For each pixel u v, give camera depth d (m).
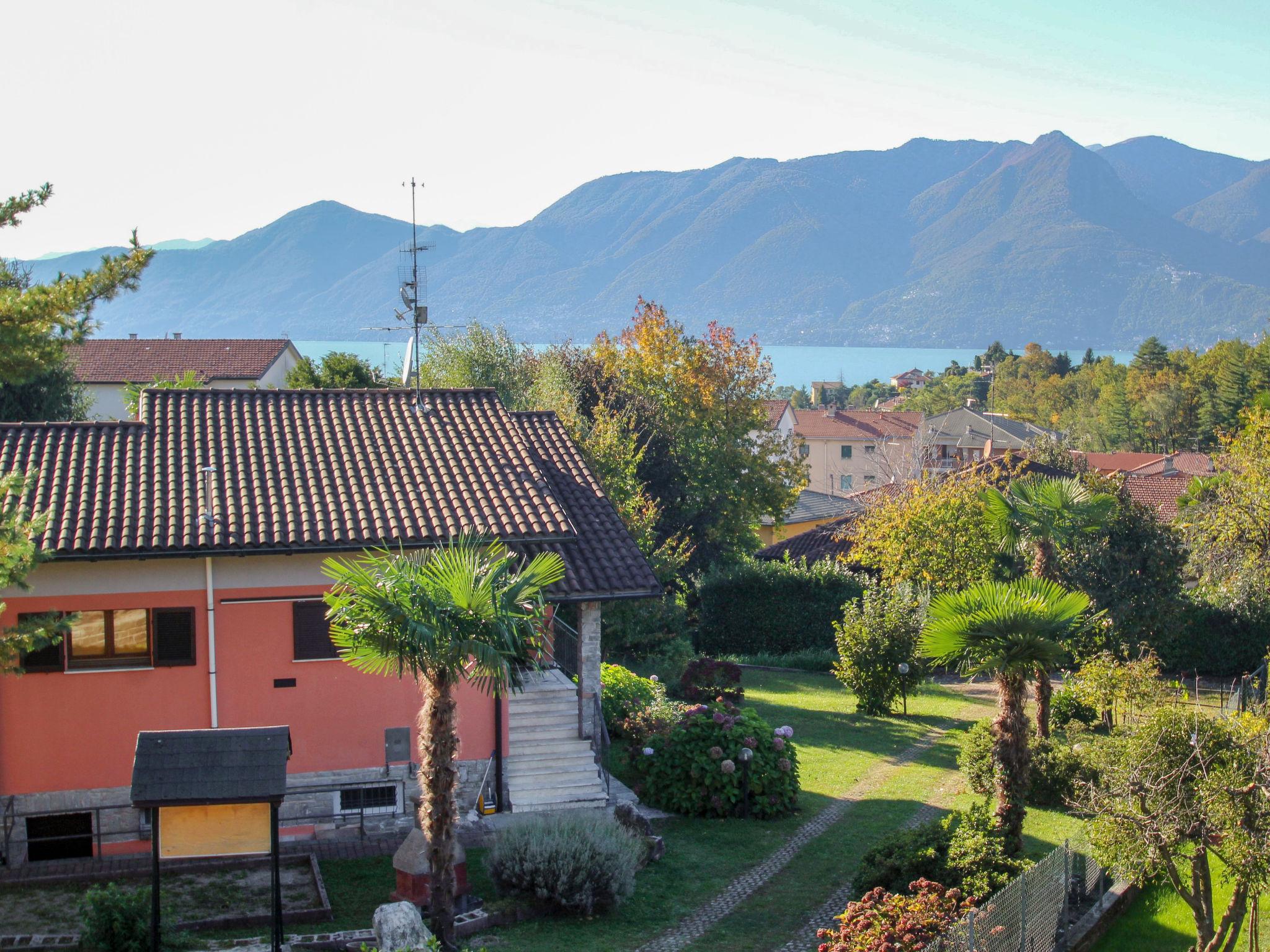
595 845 15.69
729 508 52.09
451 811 13.41
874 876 14.75
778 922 15.16
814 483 97.69
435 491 19.61
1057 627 15.49
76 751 17.17
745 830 19.19
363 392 22.84
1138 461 89.50
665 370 54.62
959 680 36.00
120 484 18.38
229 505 18.14
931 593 32.81
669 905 15.80
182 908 14.94
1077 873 15.77
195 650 17.56
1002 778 15.91
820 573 40.44
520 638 13.58
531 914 15.26
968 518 35.25
